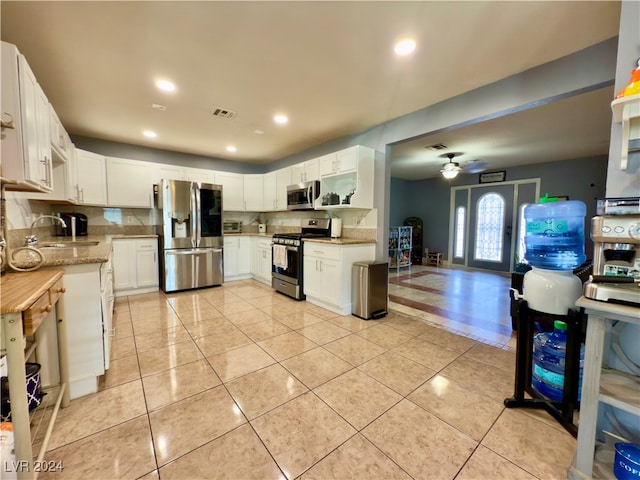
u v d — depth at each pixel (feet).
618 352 4.38
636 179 4.25
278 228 18.33
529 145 14.48
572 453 4.47
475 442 4.68
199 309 11.39
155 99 9.13
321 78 7.85
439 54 6.72
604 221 4.15
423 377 6.61
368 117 10.64
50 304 4.35
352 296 10.94
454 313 11.32
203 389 6.04
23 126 4.85
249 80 7.96
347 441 4.66
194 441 4.63
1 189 5.35
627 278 3.88
